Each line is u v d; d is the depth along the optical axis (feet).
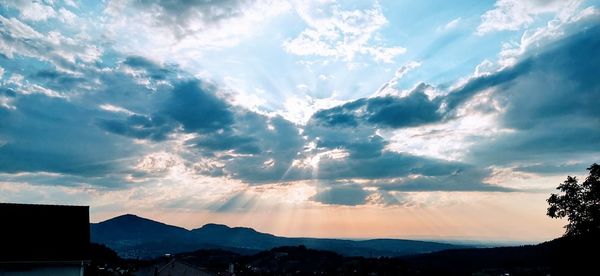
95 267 164.55
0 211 84.38
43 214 87.40
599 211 123.24
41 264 78.43
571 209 129.29
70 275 80.59
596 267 124.16
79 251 82.02
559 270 134.31
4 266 75.61
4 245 76.95
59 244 81.87
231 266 176.14
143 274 170.19
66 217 88.74
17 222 83.25
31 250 78.07
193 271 153.69
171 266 158.71
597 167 125.49
